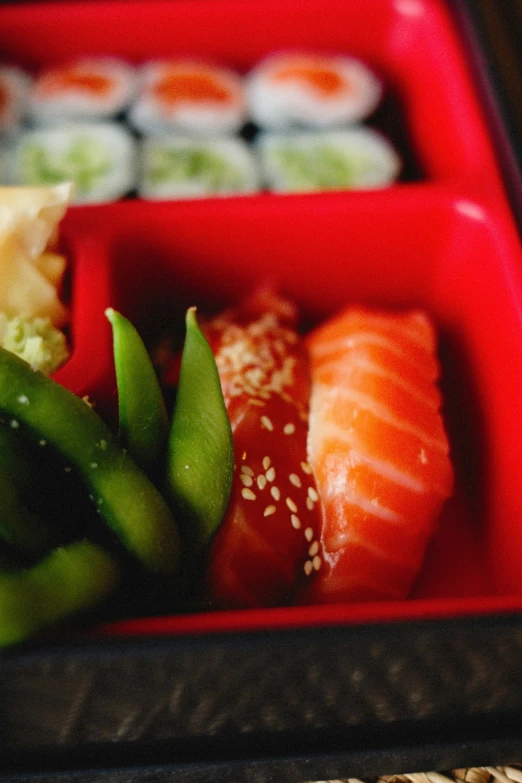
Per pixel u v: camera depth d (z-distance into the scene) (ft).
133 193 1.09
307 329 1.08
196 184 1.10
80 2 1.15
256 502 0.92
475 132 1.05
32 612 0.76
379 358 0.97
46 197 0.95
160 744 0.90
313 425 0.96
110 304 0.97
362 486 0.93
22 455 0.85
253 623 0.84
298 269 1.04
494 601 0.86
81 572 0.81
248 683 0.86
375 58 1.18
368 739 0.90
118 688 0.85
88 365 0.94
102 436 0.85
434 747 0.90
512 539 0.96
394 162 1.13
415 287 1.06
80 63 1.17
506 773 0.91
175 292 1.04
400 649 0.85
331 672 0.86
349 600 0.92
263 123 1.15
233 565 0.90
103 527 0.86
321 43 1.18
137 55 1.17
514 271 0.98
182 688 0.85
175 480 0.87
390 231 1.02
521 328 0.97
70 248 0.99
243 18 1.15
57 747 0.89
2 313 0.95
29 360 0.94
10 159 1.11
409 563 0.93
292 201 1.01
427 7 1.13
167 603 0.89
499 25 1.12
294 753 0.90
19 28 1.14
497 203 1.01
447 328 1.06
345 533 0.93
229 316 1.03
